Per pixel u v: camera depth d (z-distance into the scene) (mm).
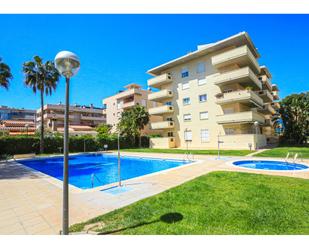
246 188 5598
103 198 5258
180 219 3713
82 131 46750
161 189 5988
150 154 19156
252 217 3717
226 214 3875
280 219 3623
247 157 13461
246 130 23328
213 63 23516
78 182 10180
